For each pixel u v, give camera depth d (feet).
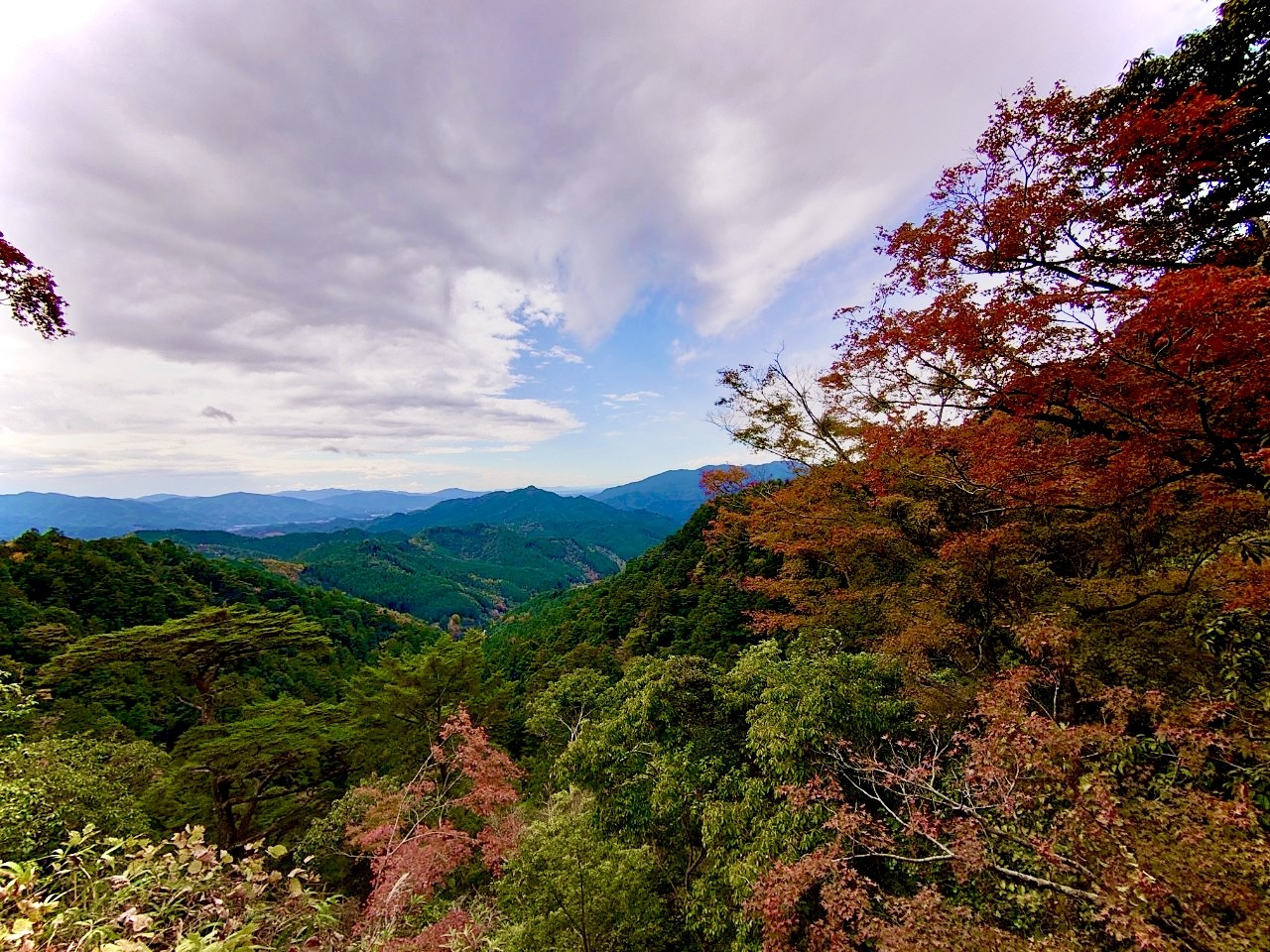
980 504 28.78
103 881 10.71
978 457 21.67
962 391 22.53
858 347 27.27
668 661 34.94
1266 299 12.89
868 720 24.58
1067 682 22.15
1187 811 12.99
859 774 22.71
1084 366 16.66
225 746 45.24
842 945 14.49
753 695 29.60
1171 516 22.94
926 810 19.15
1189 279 13.41
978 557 27.50
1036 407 18.78
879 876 21.42
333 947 17.25
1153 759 16.78
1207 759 15.38
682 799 27.63
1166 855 12.07
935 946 12.70
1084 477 19.16
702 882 24.16
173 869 11.27
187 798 49.83
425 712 63.77
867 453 29.78
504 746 70.28
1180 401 15.34
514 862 24.84
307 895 13.41
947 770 22.31
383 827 31.91
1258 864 10.95
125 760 45.21
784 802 23.17
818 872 16.78
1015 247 20.74
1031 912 15.29
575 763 32.45
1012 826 15.38
